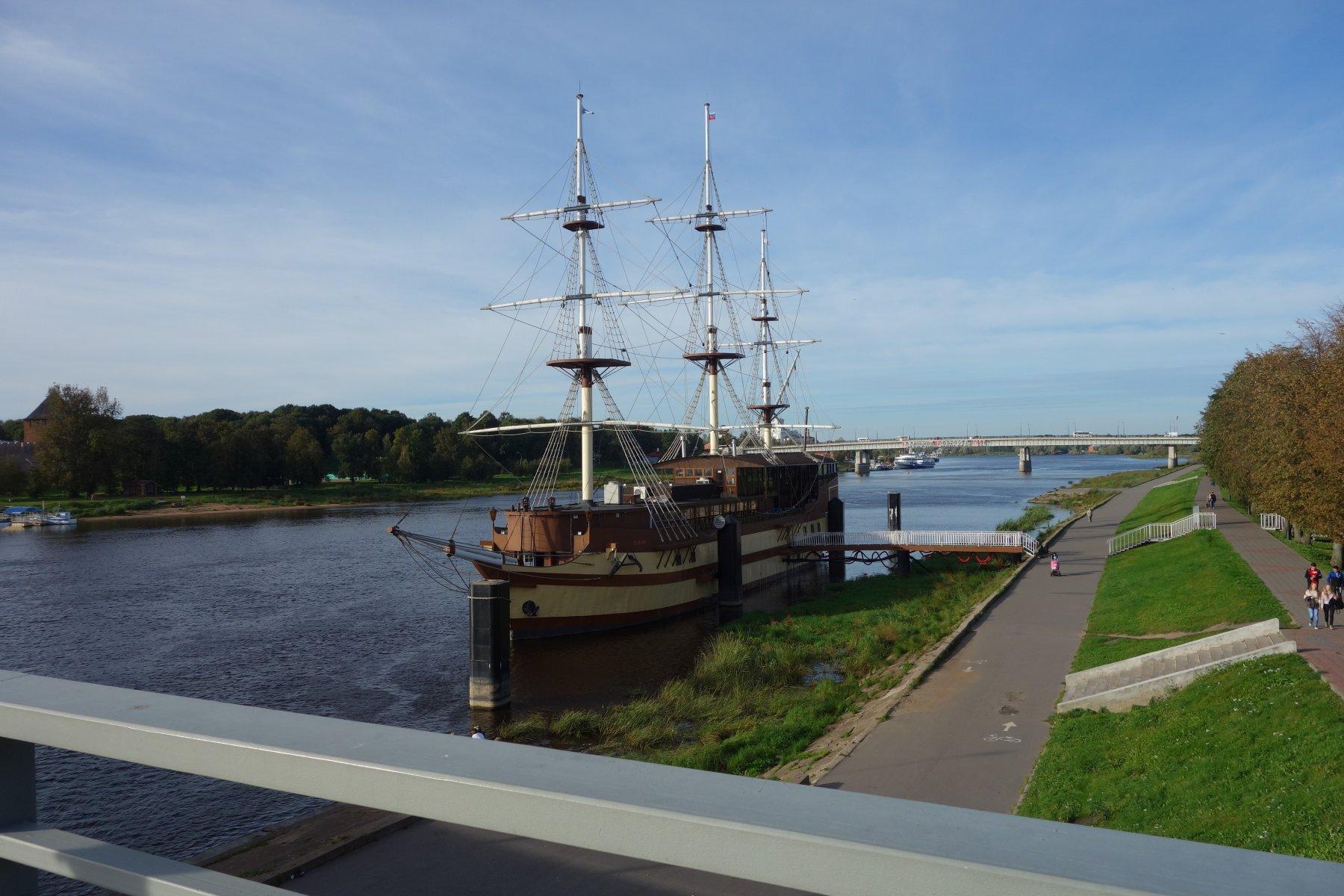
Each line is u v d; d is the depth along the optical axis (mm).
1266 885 2326
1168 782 20953
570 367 65812
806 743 30172
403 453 196250
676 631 58469
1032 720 29031
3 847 4008
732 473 77688
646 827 2896
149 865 3633
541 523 58094
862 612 56531
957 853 2561
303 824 14531
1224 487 94562
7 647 52469
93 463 156125
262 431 181500
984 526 117125
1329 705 22156
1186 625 38438
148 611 63219
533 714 39844
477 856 11906
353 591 71250
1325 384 44844
